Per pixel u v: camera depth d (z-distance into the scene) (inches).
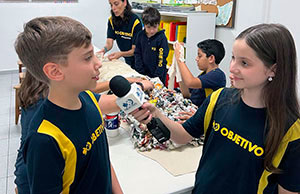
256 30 29.5
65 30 24.3
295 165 30.6
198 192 38.4
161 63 101.4
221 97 37.5
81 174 29.5
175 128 40.2
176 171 44.1
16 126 121.4
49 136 25.5
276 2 103.2
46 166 25.3
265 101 30.8
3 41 197.3
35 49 24.7
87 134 29.3
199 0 146.2
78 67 25.5
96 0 212.2
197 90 79.7
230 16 125.8
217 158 36.0
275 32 28.9
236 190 34.5
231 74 31.5
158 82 71.4
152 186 40.6
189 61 135.5
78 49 25.0
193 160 47.2
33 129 26.0
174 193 39.9
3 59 201.2
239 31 123.5
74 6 207.6
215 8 135.0
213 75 73.4
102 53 96.0
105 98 39.0
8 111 137.6
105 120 54.7
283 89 29.7
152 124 37.5
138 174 43.4
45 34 24.1
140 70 108.7
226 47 133.2
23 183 34.0
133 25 109.7
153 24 97.4
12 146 105.0
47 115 26.6
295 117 30.7
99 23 219.0
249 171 33.1
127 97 32.1
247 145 32.9
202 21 132.3
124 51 118.6
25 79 33.7
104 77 68.7
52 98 27.3
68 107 27.8
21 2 193.0
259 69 29.4
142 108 34.2
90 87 27.4
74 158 27.8
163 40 100.7
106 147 34.1
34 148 25.2
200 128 40.5
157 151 50.1
